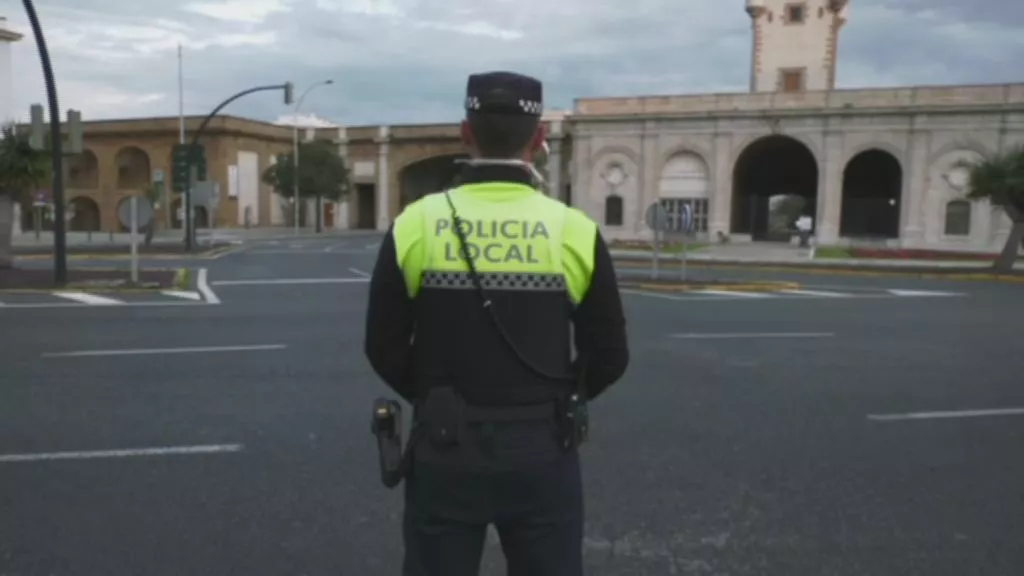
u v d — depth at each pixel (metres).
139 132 63.88
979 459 6.20
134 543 4.53
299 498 5.20
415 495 2.46
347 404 7.57
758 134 47.62
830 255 37.03
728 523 4.91
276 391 8.08
